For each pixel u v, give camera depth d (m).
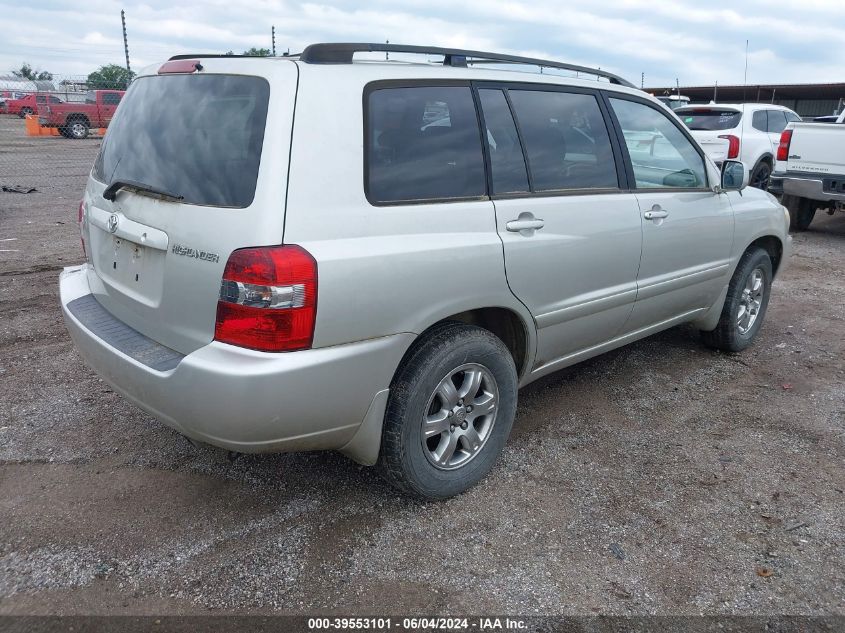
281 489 3.14
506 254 2.99
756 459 3.49
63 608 2.41
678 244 4.04
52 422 3.72
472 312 3.18
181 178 2.60
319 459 3.41
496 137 3.11
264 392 2.32
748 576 2.63
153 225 2.62
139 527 2.85
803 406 4.12
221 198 2.44
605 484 3.24
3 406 3.89
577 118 3.54
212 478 3.22
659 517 2.99
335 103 2.55
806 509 3.06
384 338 2.60
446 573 2.62
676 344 5.16
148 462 3.34
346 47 2.67
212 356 2.38
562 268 3.29
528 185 3.20
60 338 4.96
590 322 3.60
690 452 3.56
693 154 4.30
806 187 9.02
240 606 2.44
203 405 2.38
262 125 2.44
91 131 25.55
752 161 11.64
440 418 2.93
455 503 3.06
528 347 3.29
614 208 3.57
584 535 2.86
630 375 4.56
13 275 6.57
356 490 3.15
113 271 2.97
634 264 3.74
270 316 2.32
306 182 2.42
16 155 18.70
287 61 2.59
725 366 4.74
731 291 4.70
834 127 8.62
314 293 2.36
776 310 6.09
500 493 3.15
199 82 2.76
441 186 2.85
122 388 2.73
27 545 2.72
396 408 2.75
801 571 2.67
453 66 3.07
